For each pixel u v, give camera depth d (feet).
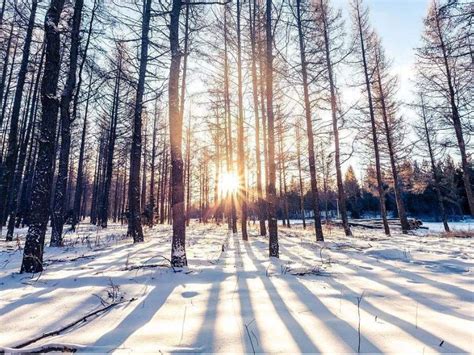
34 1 33.40
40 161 19.80
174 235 19.61
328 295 13.58
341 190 47.88
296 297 13.24
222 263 21.39
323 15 43.91
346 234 47.06
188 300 12.89
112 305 12.21
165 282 15.78
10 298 13.38
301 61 39.06
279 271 18.75
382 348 8.37
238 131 47.37
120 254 25.59
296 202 152.05
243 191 43.11
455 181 103.35
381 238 43.83
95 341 8.96
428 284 15.60
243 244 35.32
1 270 20.29
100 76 35.17
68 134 36.50
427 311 11.49
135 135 37.04
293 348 8.38
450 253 26.03
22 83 43.11
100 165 105.91
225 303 12.43
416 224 82.53
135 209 36.04
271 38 27.02
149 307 12.03
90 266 20.22
